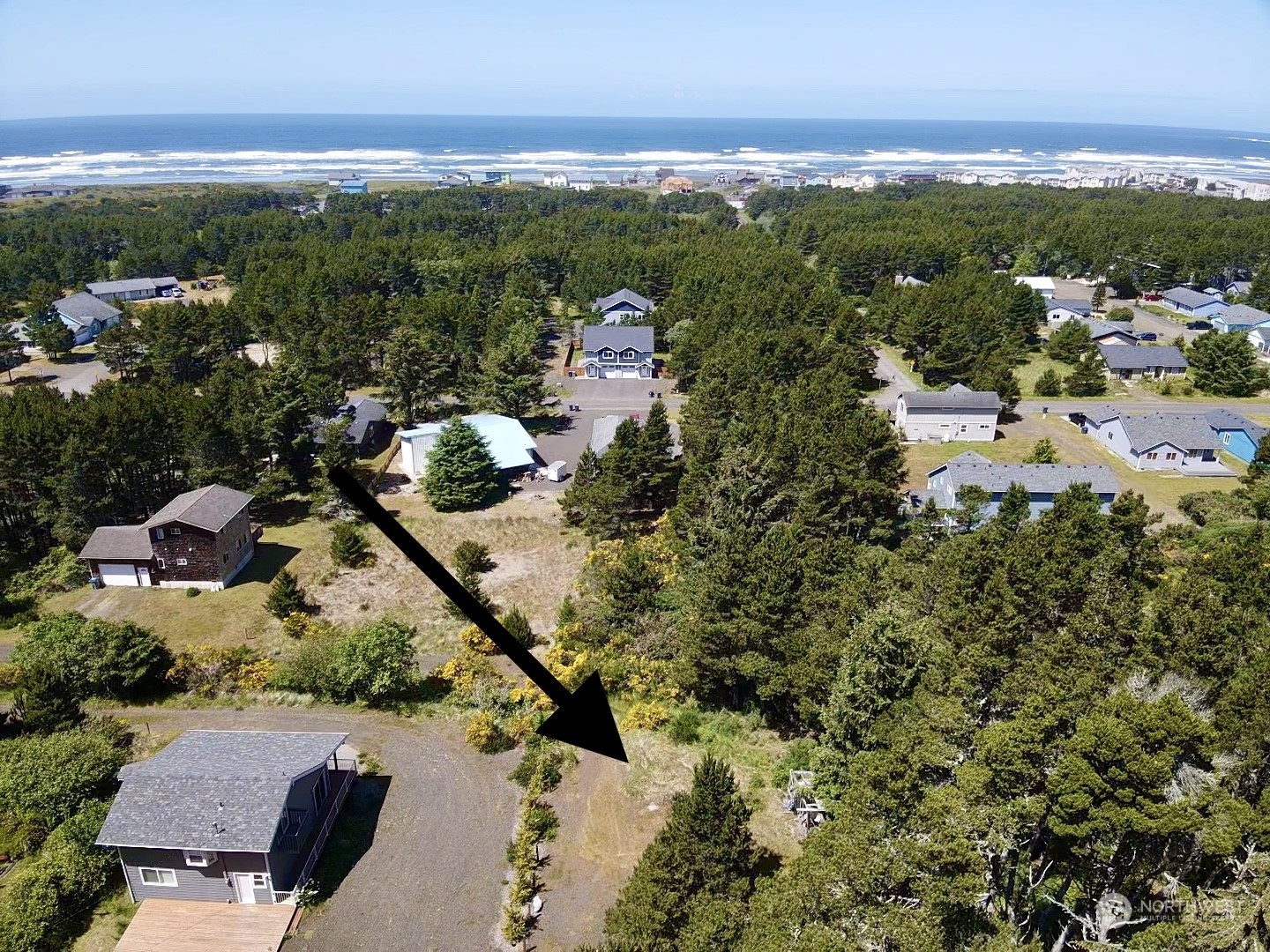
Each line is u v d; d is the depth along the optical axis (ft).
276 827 81.00
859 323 264.31
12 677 114.21
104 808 87.76
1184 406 243.81
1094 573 102.17
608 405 248.93
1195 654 83.87
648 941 64.59
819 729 102.06
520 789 99.04
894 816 64.80
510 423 204.23
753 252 360.48
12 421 154.81
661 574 139.54
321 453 179.83
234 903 83.30
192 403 174.19
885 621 87.35
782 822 91.71
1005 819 60.29
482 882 85.92
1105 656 87.45
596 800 96.89
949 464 174.70
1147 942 55.36
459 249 375.86
